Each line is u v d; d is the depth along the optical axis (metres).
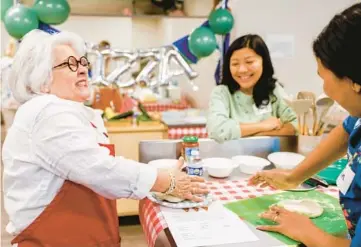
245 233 1.05
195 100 4.76
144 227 1.29
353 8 0.83
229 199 1.31
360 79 0.81
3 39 4.00
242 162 1.64
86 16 4.98
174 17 4.68
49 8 2.21
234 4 3.49
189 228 1.08
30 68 1.29
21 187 1.24
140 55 2.57
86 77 1.39
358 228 0.85
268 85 2.27
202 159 1.71
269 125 2.11
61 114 1.20
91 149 1.19
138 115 3.35
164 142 1.74
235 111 2.34
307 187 1.43
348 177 1.00
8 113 4.18
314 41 0.89
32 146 1.21
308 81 3.71
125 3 5.02
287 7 3.56
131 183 1.21
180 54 2.66
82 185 1.28
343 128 1.20
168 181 1.25
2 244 2.64
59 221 1.27
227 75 2.33
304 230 1.01
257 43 2.16
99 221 1.34
